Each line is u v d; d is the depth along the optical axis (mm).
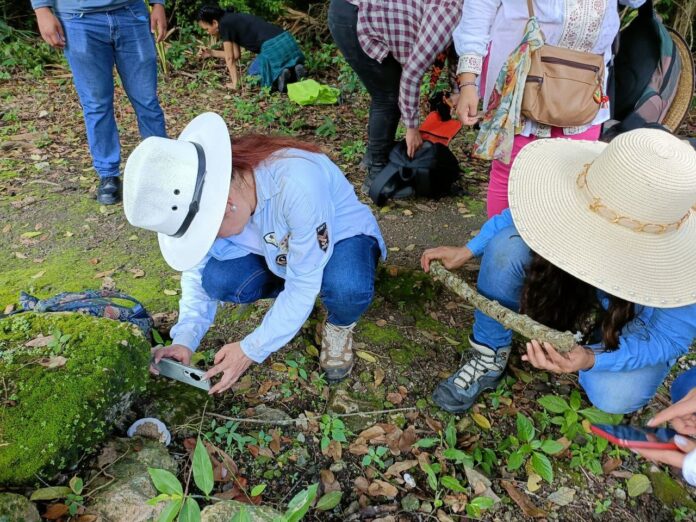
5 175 4055
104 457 1847
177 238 1737
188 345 2119
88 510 1691
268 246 2000
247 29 5848
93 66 3426
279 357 2479
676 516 1998
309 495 1502
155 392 2211
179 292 2879
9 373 1814
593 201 1668
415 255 3217
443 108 3768
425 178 3635
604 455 2174
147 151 1607
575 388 2434
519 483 2078
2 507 1549
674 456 1699
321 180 1892
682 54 3309
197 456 1515
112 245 3285
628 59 3133
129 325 2025
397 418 2264
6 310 2670
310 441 2150
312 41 7328
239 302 2264
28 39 6789
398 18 3098
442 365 2525
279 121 5207
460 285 2117
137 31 3541
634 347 1896
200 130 1801
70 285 2914
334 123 5164
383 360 2521
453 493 2000
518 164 1934
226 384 1985
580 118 2363
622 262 1629
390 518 1909
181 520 1391
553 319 2008
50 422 1698
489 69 2508
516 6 2355
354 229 2191
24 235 3348
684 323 1872
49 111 5273
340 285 2127
